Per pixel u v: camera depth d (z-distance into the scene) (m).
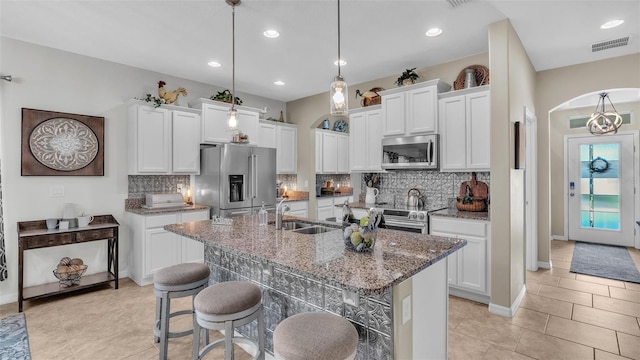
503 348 2.32
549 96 4.03
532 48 3.38
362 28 3.00
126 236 3.97
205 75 4.38
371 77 4.45
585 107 5.75
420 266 1.46
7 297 3.16
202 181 4.41
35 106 3.35
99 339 2.48
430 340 1.78
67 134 3.53
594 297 3.22
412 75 3.82
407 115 3.76
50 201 3.44
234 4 2.57
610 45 3.30
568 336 2.48
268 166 4.73
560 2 2.52
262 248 1.80
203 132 4.31
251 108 4.81
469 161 3.35
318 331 1.30
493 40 2.89
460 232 3.18
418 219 3.42
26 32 3.09
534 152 4.03
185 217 3.96
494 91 2.90
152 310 3.00
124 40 3.26
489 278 3.00
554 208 6.04
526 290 3.42
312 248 1.80
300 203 5.43
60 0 2.52
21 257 2.97
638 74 3.47
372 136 4.22
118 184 3.92
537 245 4.17
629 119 5.41
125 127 3.97
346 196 6.27
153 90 4.20
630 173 5.40
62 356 2.25
